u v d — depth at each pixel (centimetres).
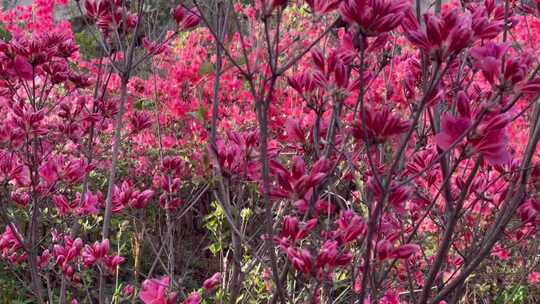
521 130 394
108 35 284
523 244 310
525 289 355
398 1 120
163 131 505
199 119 190
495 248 280
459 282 155
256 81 349
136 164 487
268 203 142
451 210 175
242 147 176
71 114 298
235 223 193
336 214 231
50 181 240
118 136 258
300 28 459
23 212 332
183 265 447
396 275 259
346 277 248
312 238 207
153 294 178
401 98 221
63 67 277
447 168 179
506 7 180
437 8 179
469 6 192
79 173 241
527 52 127
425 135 191
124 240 437
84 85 294
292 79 162
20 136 233
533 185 190
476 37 126
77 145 378
